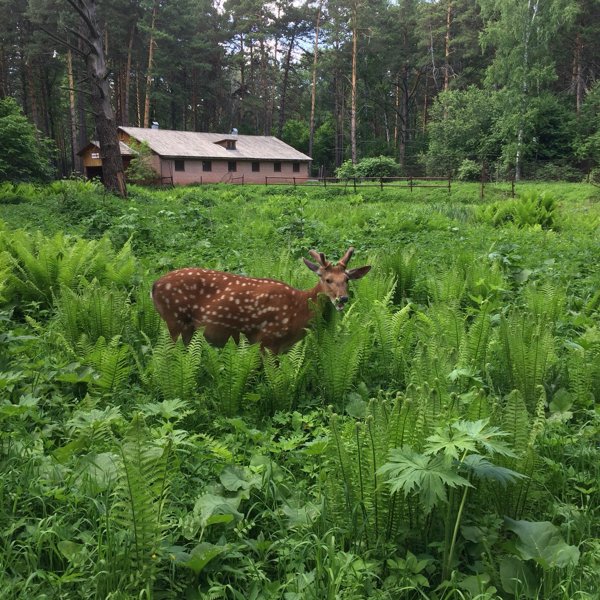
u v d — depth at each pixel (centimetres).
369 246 1166
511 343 486
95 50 2158
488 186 3588
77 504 306
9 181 2481
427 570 277
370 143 6975
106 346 516
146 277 806
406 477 256
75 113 5653
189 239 1200
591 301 700
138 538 258
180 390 457
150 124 7650
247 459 376
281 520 312
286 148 5428
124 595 246
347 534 293
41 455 345
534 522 289
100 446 364
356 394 476
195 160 4728
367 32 6078
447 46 6050
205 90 7325
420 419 305
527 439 306
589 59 5447
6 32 5525
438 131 4947
